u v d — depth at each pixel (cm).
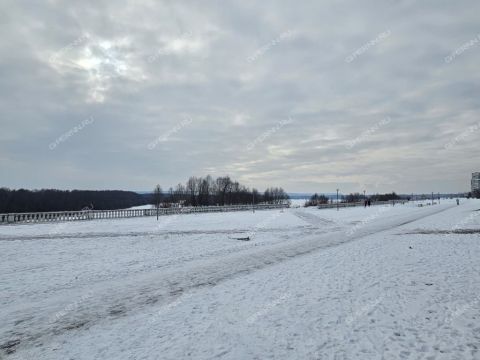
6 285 1195
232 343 666
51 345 677
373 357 591
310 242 2211
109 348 657
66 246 2044
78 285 1191
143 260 1669
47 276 1334
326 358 594
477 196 14388
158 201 8775
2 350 658
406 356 591
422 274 1169
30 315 862
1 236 2430
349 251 1733
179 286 1133
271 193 12938
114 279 1275
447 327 709
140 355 623
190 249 1998
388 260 1444
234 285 1119
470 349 611
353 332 700
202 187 10038
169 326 764
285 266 1419
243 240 2364
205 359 603
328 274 1226
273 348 640
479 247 1716
